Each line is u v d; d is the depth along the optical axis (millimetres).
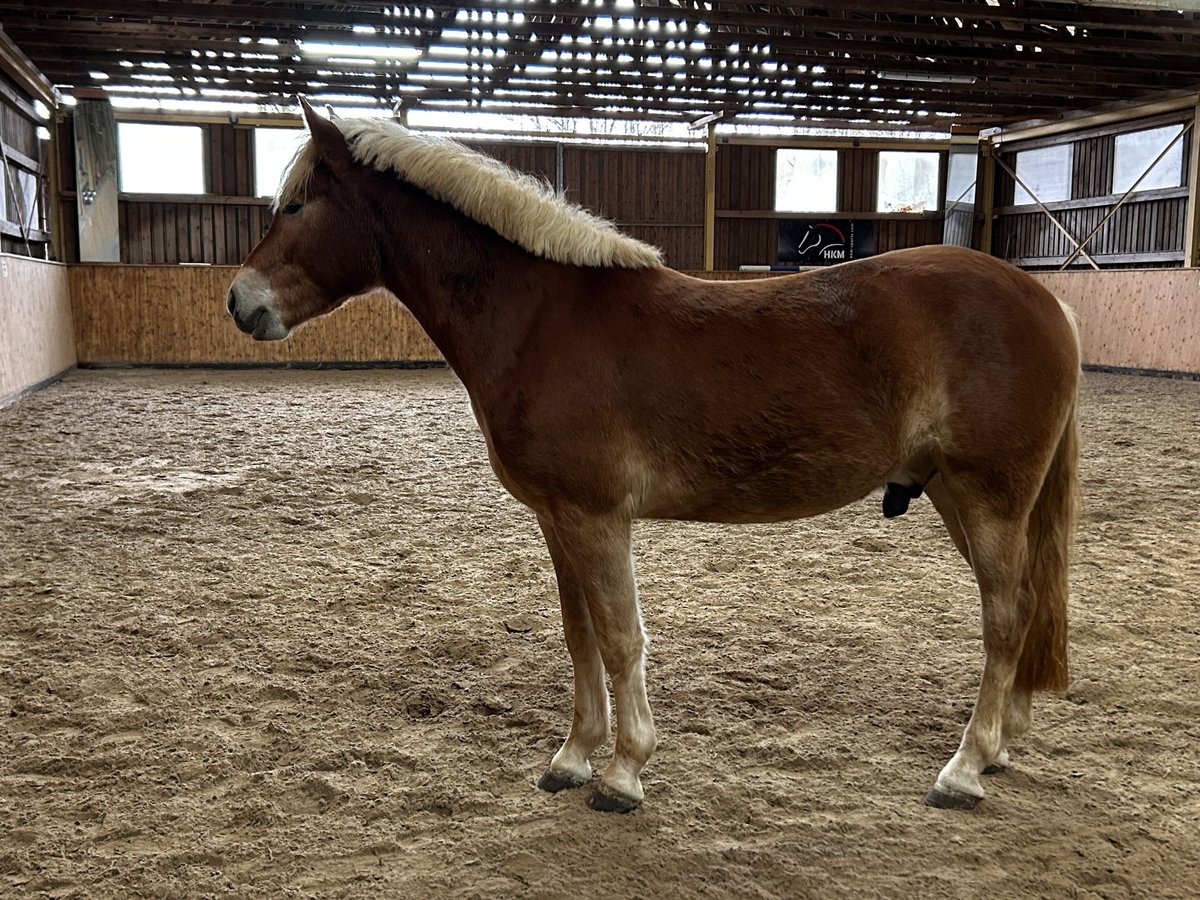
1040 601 2438
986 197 19266
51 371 13094
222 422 9273
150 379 13617
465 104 17281
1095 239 17219
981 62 14477
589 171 18047
